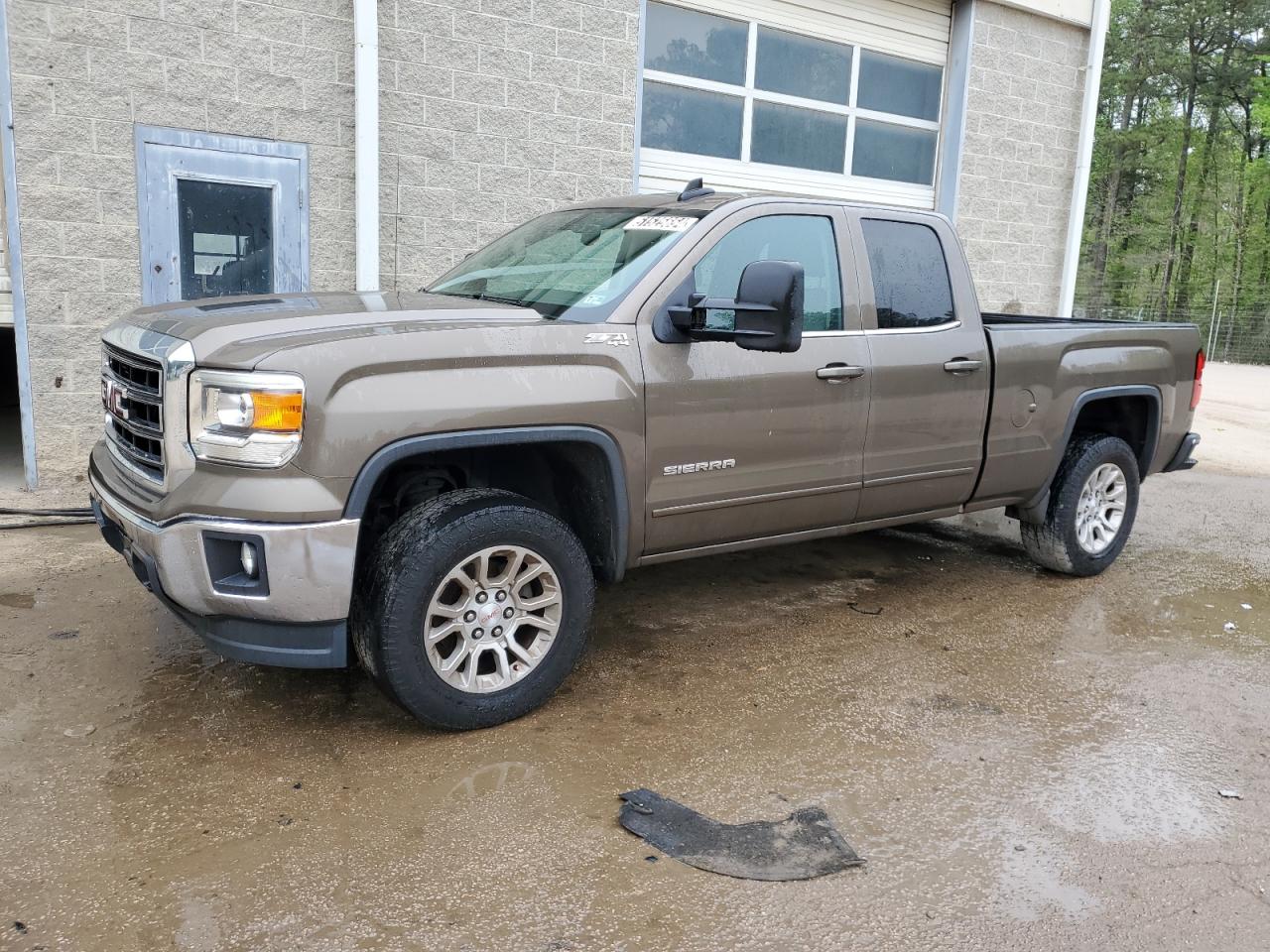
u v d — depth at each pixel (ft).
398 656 11.00
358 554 12.05
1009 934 8.52
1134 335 18.52
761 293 11.72
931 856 9.64
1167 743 12.28
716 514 13.58
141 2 20.97
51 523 19.81
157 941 8.07
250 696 12.69
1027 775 11.31
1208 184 134.82
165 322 11.70
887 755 11.68
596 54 26.66
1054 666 14.62
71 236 21.04
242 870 9.07
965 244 36.04
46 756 11.02
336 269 24.02
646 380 12.45
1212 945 8.52
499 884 8.98
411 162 24.59
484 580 11.61
